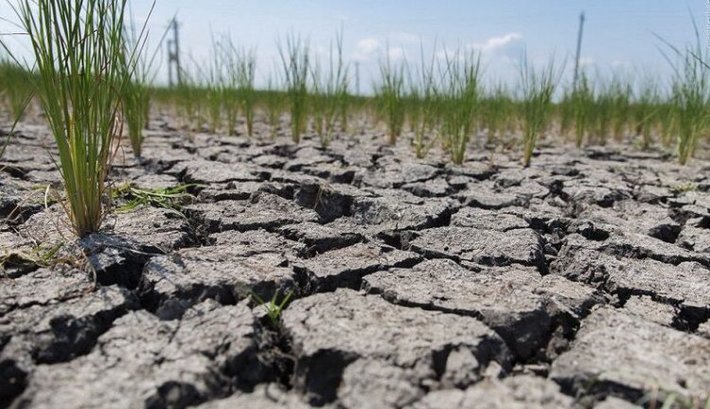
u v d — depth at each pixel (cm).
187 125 257
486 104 240
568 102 253
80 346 51
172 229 82
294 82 198
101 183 77
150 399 42
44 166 128
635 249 84
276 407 43
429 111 186
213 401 44
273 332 55
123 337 51
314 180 123
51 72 69
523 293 63
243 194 108
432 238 86
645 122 232
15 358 47
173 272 65
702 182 143
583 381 47
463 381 46
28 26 66
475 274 71
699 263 79
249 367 48
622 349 51
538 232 92
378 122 283
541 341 56
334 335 51
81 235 76
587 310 62
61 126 71
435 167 151
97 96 73
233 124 227
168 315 56
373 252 78
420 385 45
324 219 110
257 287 62
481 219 97
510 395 44
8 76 247
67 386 44
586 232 95
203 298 60
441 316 56
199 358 47
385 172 140
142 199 94
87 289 59
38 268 65
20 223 87
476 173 146
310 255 80
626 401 44
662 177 153
